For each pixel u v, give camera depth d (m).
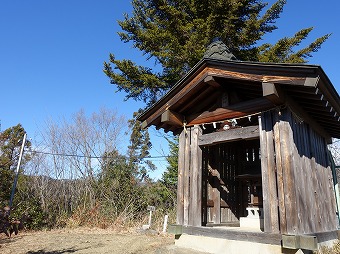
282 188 4.16
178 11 11.49
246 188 7.25
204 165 5.98
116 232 10.50
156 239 8.14
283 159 4.23
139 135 23.27
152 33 11.70
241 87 5.29
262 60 12.11
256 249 4.23
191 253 4.72
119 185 14.59
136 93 12.89
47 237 8.99
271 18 12.67
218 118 5.40
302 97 4.46
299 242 3.80
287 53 12.60
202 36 10.82
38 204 12.19
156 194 14.88
